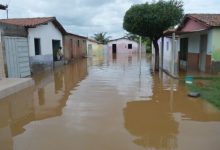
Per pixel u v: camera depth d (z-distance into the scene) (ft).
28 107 26.16
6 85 33.04
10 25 41.88
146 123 20.86
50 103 27.66
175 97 29.60
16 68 43.57
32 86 38.19
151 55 127.34
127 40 162.09
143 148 16.20
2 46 39.01
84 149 16.11
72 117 22.54
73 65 73.31
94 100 28.68
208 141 17.15
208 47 45.83
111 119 21.89
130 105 26.35
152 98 29.32
